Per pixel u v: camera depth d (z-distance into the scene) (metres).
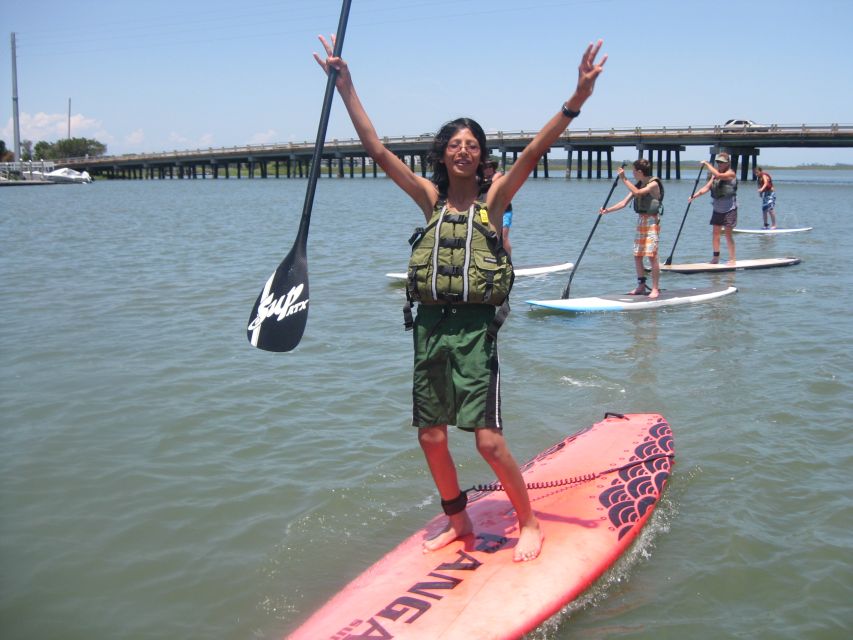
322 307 9.20
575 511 3.77
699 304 9.22
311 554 3.71
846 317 8.27
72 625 3.19
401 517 4.05
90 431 5.21
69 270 12.26
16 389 6.05
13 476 4.54
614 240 17.56
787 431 5.03
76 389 6.04
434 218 3.18
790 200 33.38
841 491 4.18
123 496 4.30
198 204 33.91
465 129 3.14
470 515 3.75
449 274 3.07
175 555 3.71
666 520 3.91
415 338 3.25
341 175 73.56
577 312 8.85
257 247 15.84
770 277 11.30
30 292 10.18
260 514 4.09
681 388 5.94
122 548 3.78
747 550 3.62
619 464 4.27
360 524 3.99
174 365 6.69
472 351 3.13
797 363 6.51
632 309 8.94
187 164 82.44
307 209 3.75
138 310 8.99
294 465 4.68
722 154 11.91
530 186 51.59
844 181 64.25
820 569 3.45
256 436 5.13
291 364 6.73
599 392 5.90
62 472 4.60
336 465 4.67
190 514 4.10
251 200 37.62
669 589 3.33
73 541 3.84
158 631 3.15
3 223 22.53
